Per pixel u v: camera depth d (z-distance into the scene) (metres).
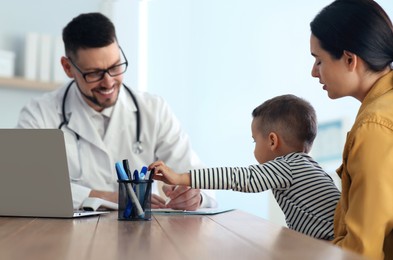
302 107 1.63
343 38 1.27
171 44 3.60
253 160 3.55
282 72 3.51
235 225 1.12
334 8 1.31
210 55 3.58
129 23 3.54
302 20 3.49
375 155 1.10
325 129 3.13
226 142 3.58
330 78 1.31
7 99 3.28
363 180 1.10
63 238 0.91
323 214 1.41
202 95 3.59
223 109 3.58
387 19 1.28
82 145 2.06
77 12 3.45
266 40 3.53
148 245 0.83
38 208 1.29
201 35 3.59
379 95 1.25
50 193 1.27
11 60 3.20
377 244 1.08
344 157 1.18
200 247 0.81
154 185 2.14
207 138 3.59
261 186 1.41
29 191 1.28
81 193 1.76
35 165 1.26
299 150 1.62
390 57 1.27
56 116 2.09
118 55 1.98
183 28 3.60
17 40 3.30
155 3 3.59
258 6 3.54
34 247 0.80
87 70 1.95
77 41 1.93
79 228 1.07
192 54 3.59
